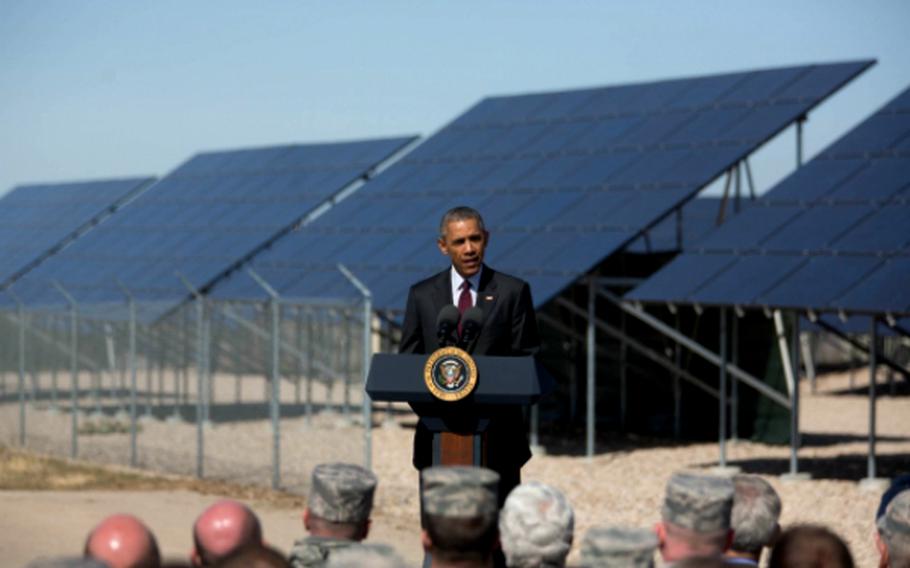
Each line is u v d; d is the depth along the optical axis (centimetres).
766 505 1958
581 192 10125
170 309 9175
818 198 8444
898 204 7950
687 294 8081
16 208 16350
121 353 10662
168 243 12744
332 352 12862
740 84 10656
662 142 10300
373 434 10044
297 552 1973
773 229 8356
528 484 1842
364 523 2059
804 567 1573
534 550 1795
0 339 11525
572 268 8962
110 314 9425
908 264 7319
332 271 10575
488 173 11244
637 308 8788
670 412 10706
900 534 1970
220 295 10919
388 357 2461
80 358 10969
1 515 5719
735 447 9794
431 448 2597
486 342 2711
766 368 9931
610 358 11081
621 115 11162
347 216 11619
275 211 12431
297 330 10156
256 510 6631
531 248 9544
